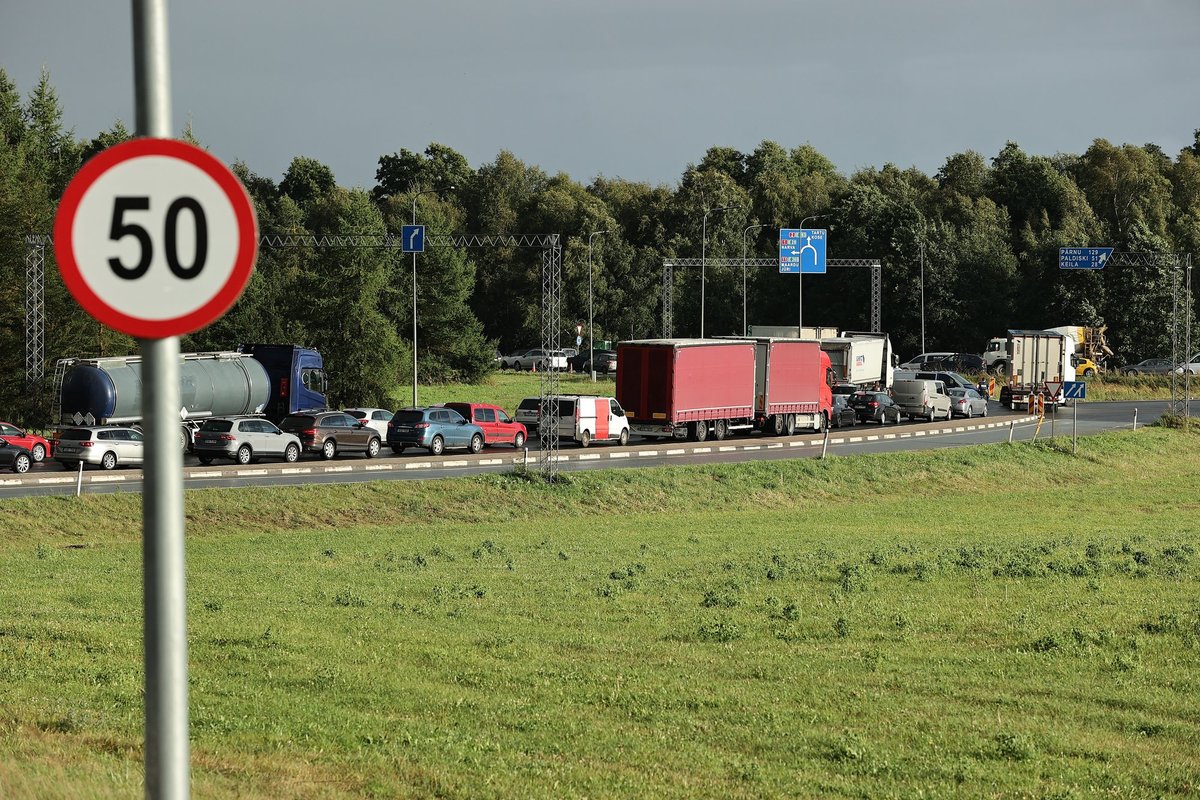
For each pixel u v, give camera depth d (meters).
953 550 113.62
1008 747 44.72
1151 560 101.12
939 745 46.00
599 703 52.22
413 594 85.88
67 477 158.75
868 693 54.56
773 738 46.53
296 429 194.88
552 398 176.12
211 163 16.98
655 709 51.19
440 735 45.34
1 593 82.94
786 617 74.19
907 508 171.00
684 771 41.44
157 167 16.88
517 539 130.00
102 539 129.00
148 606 16.31
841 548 119.25
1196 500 184.12
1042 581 90.25
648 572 99.19
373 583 91.88
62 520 131.12
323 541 126.62
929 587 87.69
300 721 46.97
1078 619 73.44
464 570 101.50
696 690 54.56
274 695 52.03
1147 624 70.44
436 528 141.50
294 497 147.50
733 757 43.59
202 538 130.12
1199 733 48.19
